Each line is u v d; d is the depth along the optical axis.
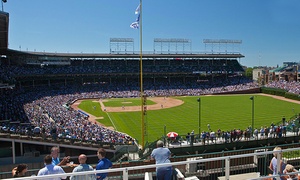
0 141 32.34
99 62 112.25
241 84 108.94
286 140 33.12
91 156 29.22
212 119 51.75
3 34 51.25
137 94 95.31
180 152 29.56
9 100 59.75
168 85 108.25
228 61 124.38
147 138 39.00
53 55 98.25
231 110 62.25
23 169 7.82
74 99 84.62
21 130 33.22
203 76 118.62
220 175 13.64
